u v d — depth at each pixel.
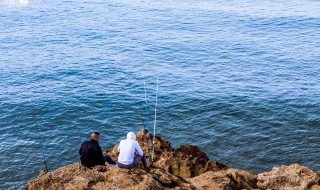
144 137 15.11
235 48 52.97
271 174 12.31
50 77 41.97
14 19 67.88
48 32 60.56
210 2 81.50
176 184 10.90
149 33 60.41
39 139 29.91
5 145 29.03
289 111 33.62
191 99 36.06
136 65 46.06
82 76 42.19
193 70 44.62
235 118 32.69
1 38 56.84
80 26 64.25
